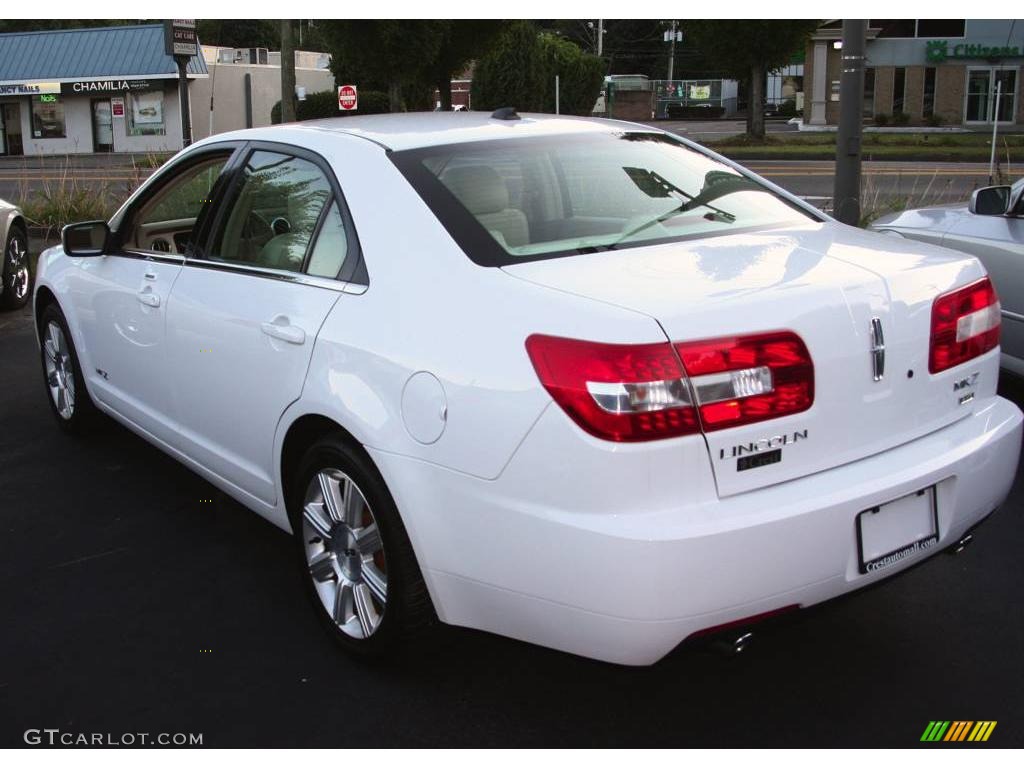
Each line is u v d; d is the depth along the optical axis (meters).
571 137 3.56
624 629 2.42
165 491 4.68
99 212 13.62
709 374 2.43
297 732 2.87
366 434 2.86
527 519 2.51
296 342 3.18
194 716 2.95
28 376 6.70
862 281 2.72
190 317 3.78
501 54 33.38
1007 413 3.08
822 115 41.34
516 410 2.51
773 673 3.12
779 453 2.54
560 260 2.85
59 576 3.86
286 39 17.06
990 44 40.22
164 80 40.50
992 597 3.57
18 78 42.03
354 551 3.15
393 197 3.11
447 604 2.79
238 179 3.83
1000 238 5.32
